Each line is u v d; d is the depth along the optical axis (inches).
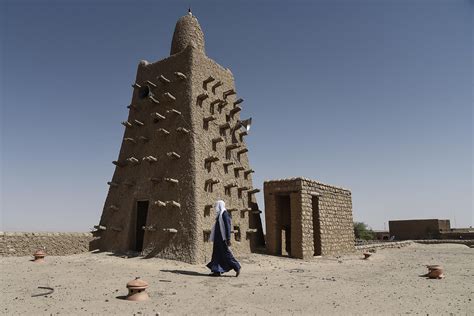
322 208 809.5
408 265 655.1
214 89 764.6
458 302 335.3
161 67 764.0
